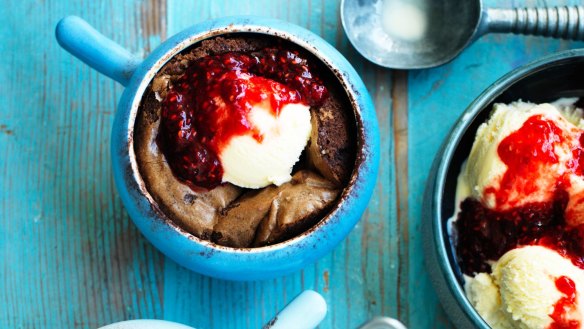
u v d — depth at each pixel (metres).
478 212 0.51
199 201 0.46
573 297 0.48
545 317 0.48
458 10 0.53
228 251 0.46
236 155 0.46
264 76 0.47
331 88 0.47
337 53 0.48
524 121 0.50
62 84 0.54
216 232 0.46
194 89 0.46
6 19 0.54
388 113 0.54
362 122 0.46
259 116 0.46
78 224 0.53
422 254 0.53
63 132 0.54
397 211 0.54
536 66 0.49
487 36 0.54
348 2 0.53
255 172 0.46
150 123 0.46
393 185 0.54
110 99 0.54
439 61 0.53
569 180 0.50
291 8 0.54
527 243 0.50
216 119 0.46
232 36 0.47
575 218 0.50
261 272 0.46
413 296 0.53
